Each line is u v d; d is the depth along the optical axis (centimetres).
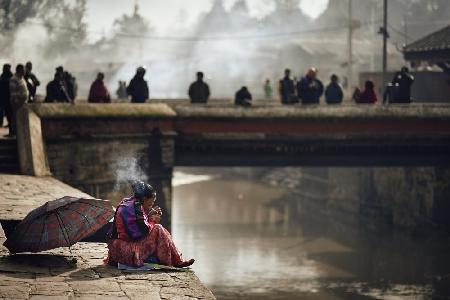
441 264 2955
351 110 2559
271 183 5881
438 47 3462
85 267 942
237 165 2531
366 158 2603
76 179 2144
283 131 2523
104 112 2192
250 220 4253
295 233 3803
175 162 2472
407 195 3488
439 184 3175
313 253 3288
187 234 3791
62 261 972
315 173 4812
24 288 838
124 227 938
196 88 2698
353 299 2516
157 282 880
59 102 2366
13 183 1695
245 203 4975
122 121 2228
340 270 2936
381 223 3772
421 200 3341
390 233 3606
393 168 3647
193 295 830
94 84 2433
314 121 2531
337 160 2588
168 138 2323
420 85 4012
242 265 3047
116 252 941
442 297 2511
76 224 970
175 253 956
